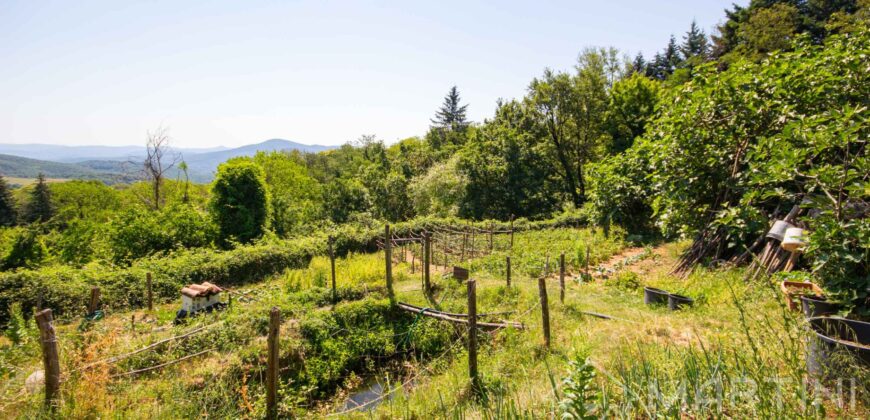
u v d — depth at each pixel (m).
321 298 12.43
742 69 12.77
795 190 10.76
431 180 37.22
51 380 5.74
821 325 4.89
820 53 11.12
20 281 13.35
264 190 27.25
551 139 37.12
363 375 10.12
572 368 3.67
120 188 52.12
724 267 11.76
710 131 12.55
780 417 3.09
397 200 39.38
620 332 7.73
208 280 16.91
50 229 39.75
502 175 34.53
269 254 19.11
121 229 21.42
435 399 6.42
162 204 39.19
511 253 18.97
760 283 9.05
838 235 5.85
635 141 17.92
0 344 10.57
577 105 34.75
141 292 14.68
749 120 11.83
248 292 15.54
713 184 13.12
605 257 16.86
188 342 9.20
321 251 21.06
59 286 13.59
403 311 11.66
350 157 68.50
